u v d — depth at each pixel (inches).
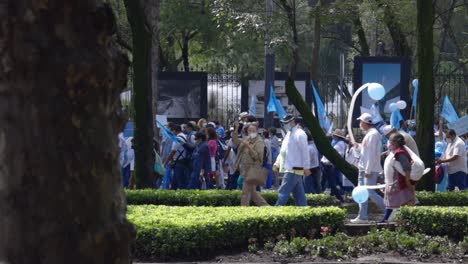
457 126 1140.5
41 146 172.1
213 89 1838.1
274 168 895.7
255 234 699.4
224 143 1315.2
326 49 2753.4
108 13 177.6
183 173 1087.6
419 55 987.3
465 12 2281.0
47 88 171.6
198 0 2081.7
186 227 647.1
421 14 983.0
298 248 665.0
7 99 172.9
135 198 927.0
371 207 1020.5
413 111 1360.7
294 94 1005.8
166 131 1093.8
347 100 1862.7
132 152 1170.0
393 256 657.6
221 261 640.4
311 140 1093.1
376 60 1357.0
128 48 992.9
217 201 933.2
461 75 1605.6
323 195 998.4
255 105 1542.8
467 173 1168.2
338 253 652.1
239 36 1952.5
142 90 978.1
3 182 173.5
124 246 180.1
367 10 1520.7
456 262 639.8
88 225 175.3
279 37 1027.9
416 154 834.8
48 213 173.0
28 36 171.5
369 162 817.5
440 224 732.7
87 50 174.9
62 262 173.8
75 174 173.6
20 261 173.2
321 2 1194.6
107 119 178.1
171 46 2233.0
